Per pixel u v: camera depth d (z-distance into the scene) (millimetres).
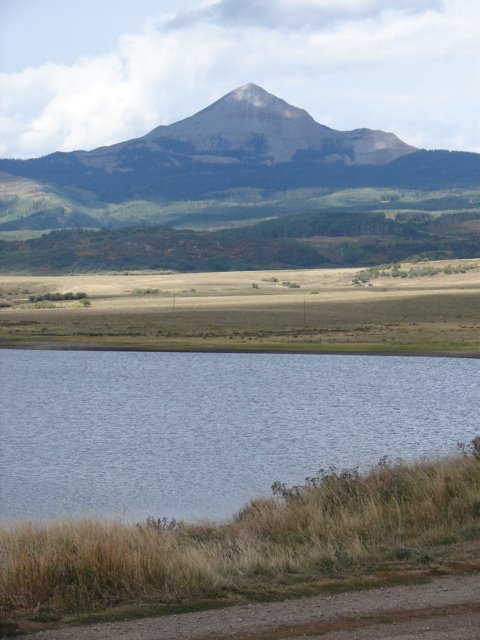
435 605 12773
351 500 22375
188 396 68188
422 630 11438
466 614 12164
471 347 108812
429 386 72875
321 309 199875
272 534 20156
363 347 110812
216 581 14656
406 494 22281
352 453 41500
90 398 67500
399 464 26672
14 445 45656
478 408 58688
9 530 21047
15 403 64812
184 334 138625
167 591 14320
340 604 13141
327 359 100812
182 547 17375
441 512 20469
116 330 149125
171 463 39938
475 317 173125
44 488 34625
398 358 100312
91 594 14227
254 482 35062
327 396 66938
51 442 46656
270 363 96938
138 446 44969
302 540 19047
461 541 18078
